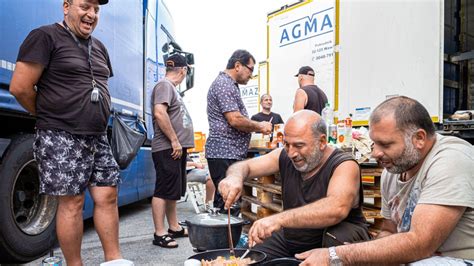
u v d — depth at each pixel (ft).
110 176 7.67
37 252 9.34
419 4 13.21
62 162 6.80
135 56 15.05
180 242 11.77
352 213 6.35
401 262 4.76
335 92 16.05
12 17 8.09
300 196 6.61
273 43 21.01
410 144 5.04
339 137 9.71
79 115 6.91
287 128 6.28
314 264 4.72
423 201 4.85
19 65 6.56
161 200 11.32
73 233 7.06
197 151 28.53
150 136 17.19
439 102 12.66
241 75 11.14
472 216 4.86
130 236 12.69
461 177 4.76
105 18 12.19
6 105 7.91
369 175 9.25
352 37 15.37
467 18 14.62
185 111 12.09
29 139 9.22
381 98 14.38
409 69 13.50
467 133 11.96
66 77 6.88
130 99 14.40
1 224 8.27
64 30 6.99
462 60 14.12
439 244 4.75
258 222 5.38
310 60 18.01
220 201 10.93
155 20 17.92
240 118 10.86
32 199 9.58
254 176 7.38
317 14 17.51
